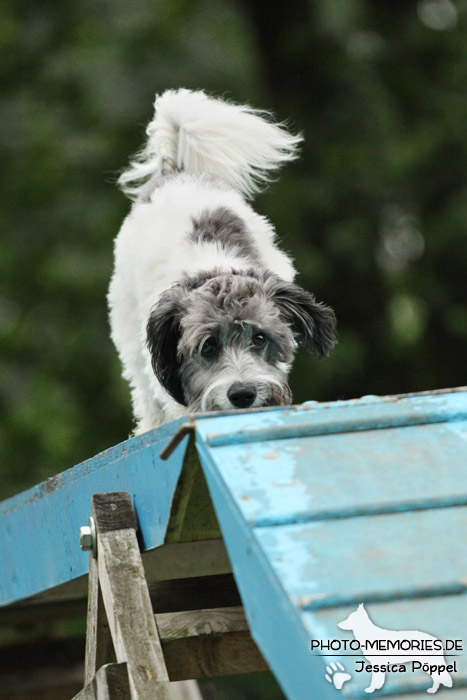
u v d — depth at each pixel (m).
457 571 4.43
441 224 24.34
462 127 24.59
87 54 22.55
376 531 4.72
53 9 23.36
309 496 4.94
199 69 22.77
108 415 21.44
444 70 26.05
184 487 5.82
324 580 4.41
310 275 23.50
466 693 3.99
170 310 9.07
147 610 6.14
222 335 8.80
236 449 5.35
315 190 24.27
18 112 22.58
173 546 7.14
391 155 24.41
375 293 24.64
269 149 11.79
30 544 8.59
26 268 21.91
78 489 7.58
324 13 25.69
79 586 8.88
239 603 7.48
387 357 24.72
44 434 20.52
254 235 10.18
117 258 10.73
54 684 10.88
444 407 5.75
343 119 25.31
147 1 23.19
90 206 22.05
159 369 9.20
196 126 11.31
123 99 22.34
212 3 24.08
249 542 4.75
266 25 26.16
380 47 25.73
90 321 21.83
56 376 21.50
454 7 26.47
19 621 10.98
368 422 5.58
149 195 10.94
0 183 22.31
